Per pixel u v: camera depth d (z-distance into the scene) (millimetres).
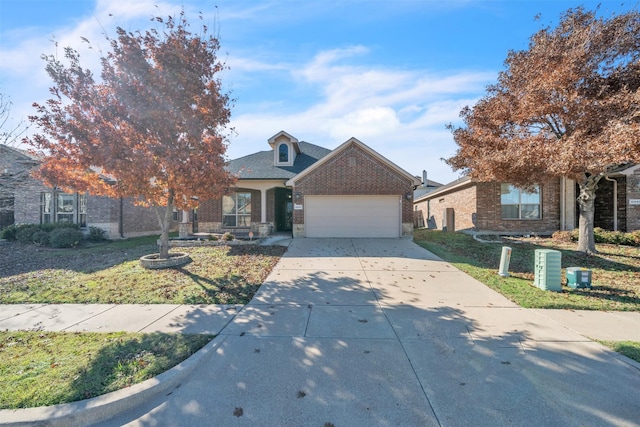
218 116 8727
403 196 14391
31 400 2924
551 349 3922
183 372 3402
